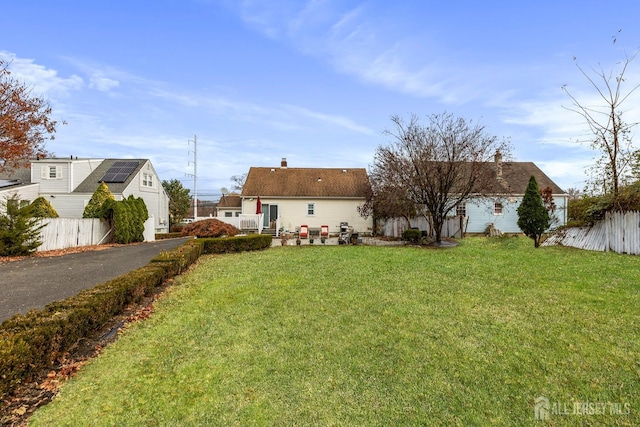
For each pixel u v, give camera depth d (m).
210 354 3.60
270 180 24.66
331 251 11.71
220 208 30.17
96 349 3.67
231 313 4.89
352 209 23.64
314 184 24.50
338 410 2.67
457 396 2.85
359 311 4.95
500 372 3.21
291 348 3.74
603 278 6.60
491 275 7.15
